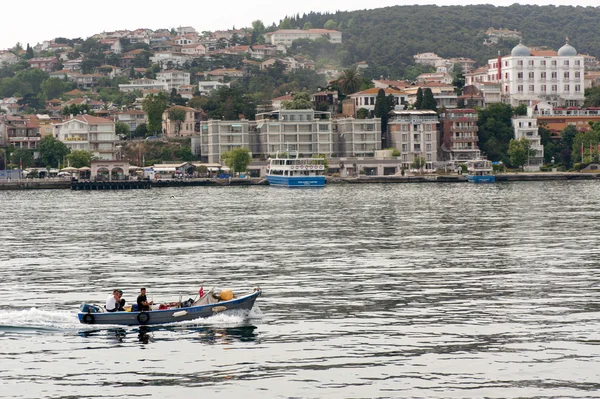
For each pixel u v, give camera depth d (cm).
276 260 16000
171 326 10744
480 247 17500
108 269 15112
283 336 10156
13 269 15200
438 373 8738
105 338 10256
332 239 19300
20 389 8450
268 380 8619
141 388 8456
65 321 10981
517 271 14300
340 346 9688
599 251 16588
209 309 10994
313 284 13325
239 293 12700
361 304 11762
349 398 8131
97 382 8638
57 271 14938
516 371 8750
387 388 8356
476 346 9588
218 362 9219
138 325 10788
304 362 9144
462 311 11250
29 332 10519
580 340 9744
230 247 18050
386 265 15200
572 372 8700
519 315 10962
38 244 19025
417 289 12788
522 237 19162
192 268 15138
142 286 13412
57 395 8288
